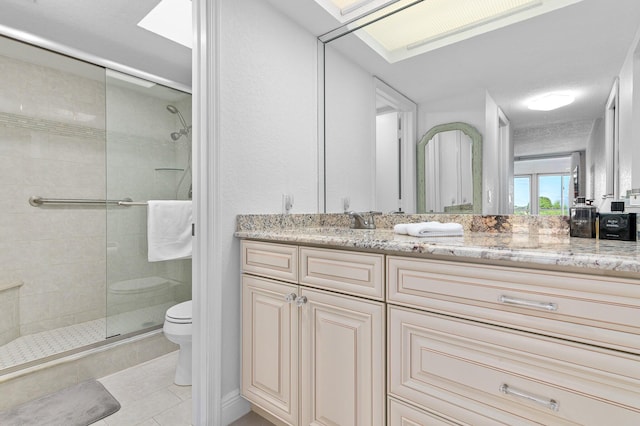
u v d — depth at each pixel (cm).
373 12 166
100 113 255
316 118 191
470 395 82
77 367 175
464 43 145
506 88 134
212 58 135
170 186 249
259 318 137
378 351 100
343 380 109
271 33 162
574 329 68
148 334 209
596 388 66
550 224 124
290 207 171
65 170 238
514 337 76
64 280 237
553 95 123
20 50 201
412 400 93
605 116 111
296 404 123
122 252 215
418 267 92
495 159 137
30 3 162
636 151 105
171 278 240
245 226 147
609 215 102
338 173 189
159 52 212
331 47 191
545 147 124
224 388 140
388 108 169
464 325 83
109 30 188
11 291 210
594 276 66
